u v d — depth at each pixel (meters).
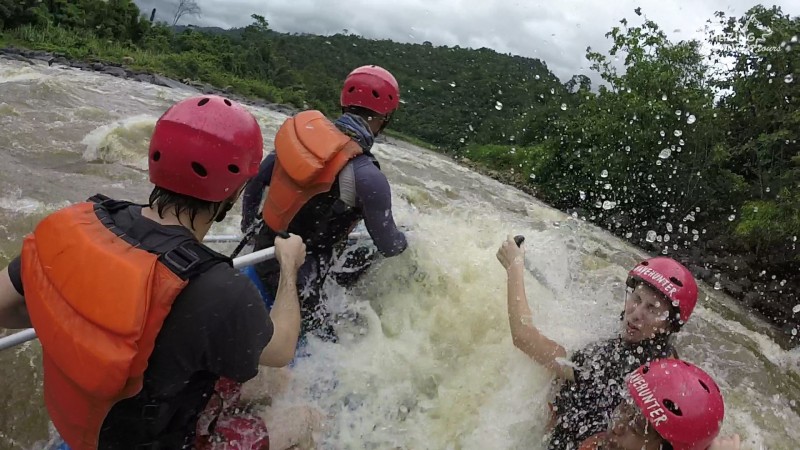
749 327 4.77
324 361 2.54
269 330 1.58
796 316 5.76
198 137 1.52
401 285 2.99
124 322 1.39
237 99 19.45
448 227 3.65
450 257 3.21
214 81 24.70
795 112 8.08
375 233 2.58
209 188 1.56
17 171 4.10
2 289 1.64
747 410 3.03
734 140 9.62
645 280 2.26
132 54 24.75
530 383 2.46
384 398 2.50
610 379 2.24
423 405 2.51
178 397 1.54
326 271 2.63
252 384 2.17
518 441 2.34
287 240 2.03
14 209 3.41
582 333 2.55
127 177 4.58
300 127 2.54
